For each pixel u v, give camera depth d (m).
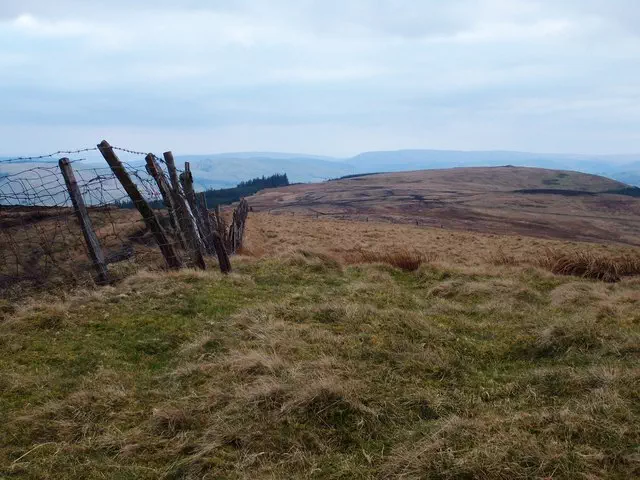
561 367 5.51
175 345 6.43
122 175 9.64
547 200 135.75
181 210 11.00
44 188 9.13
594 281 11.09
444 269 11.23
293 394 4.70
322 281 10.06
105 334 6.72
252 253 14.66
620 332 6.37
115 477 3.87
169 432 4.41
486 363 5.95
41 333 6.75
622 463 3.72
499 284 9.83
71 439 4.38
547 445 3.87
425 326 6.77
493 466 3.62
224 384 5.18
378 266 11.64
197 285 8.82
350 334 6.51
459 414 4.68
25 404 4.95
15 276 9.84
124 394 5.07
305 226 35.19
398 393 4.99
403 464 3.82
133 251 11.80
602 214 117.38
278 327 6.68
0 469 3.93
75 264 10.59
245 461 3.95
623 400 4.47
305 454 4.08
